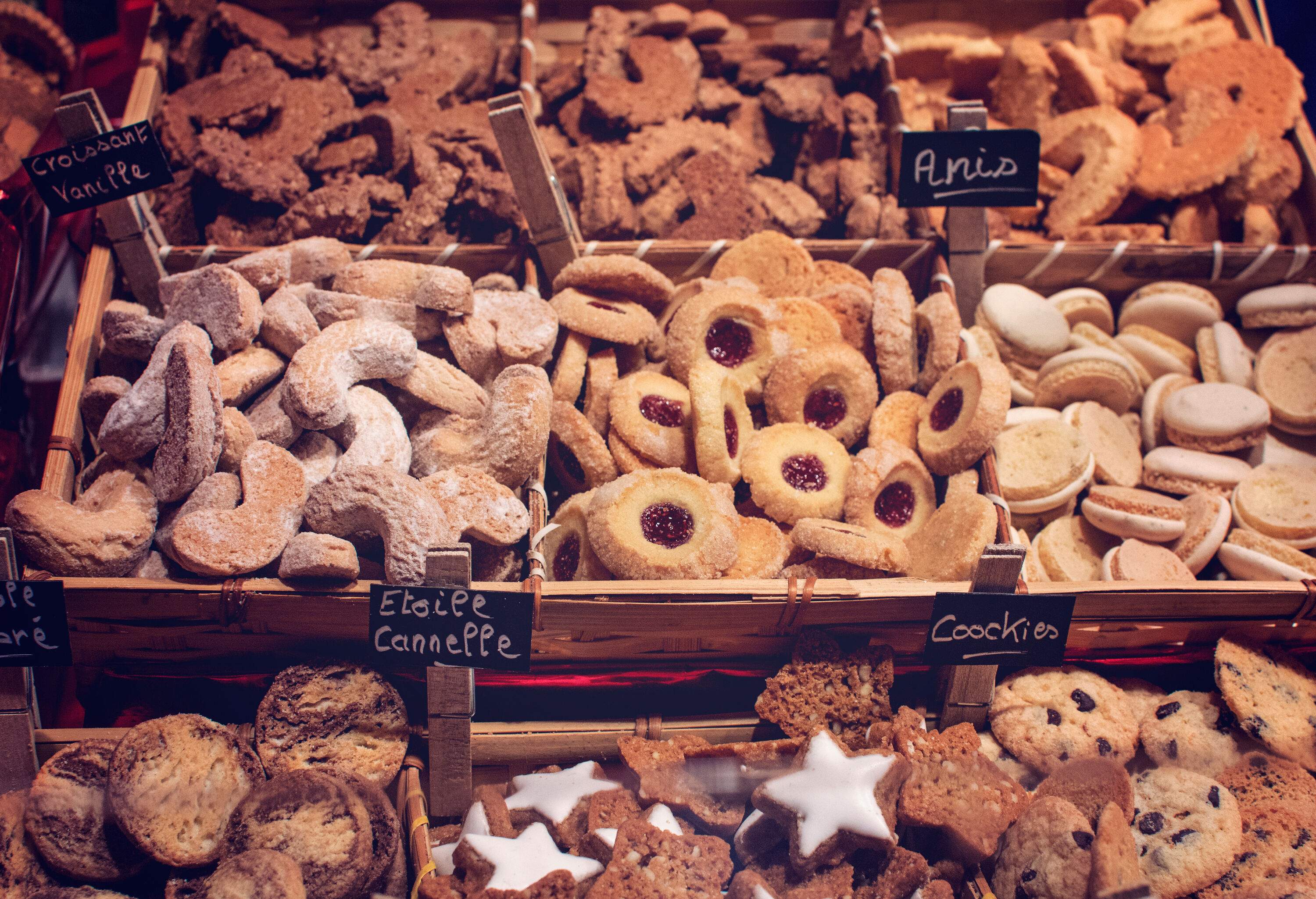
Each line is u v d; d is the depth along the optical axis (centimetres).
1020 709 61
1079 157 83
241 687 62
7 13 81
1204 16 88
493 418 64
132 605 58
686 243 75
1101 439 72
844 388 70
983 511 63
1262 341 77
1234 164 79
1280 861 57
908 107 86
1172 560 66
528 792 58
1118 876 54
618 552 61
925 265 76
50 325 74
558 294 70
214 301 64
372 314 67
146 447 62
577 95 85
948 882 56
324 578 58
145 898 56
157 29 80
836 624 60
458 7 88
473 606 56
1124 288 78
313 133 78
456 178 77
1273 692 61
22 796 56
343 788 56
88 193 67
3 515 71
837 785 55
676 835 56
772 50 86
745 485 68
